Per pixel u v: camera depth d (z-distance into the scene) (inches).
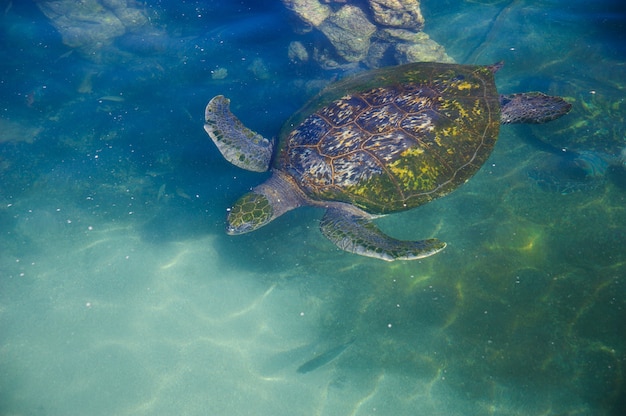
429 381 94.8
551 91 117.1
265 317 101.5
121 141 118.5
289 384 96.1
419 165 96.2
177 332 100.4
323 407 94.3
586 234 102.4
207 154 115.5
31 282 104.0
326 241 106.9
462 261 102.8
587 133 111.4
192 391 96.0
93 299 102.9
